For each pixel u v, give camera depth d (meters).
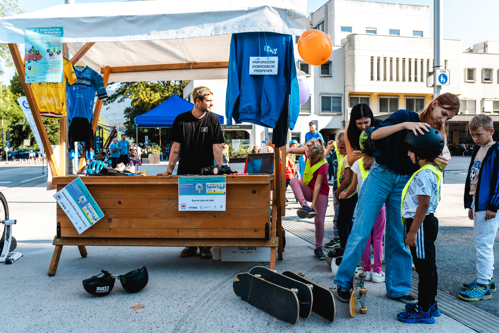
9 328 2.72
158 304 3.16
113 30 3.90
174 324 2.78
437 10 8.68
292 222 7.11
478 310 3.02
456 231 5.96
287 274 3.18
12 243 4.76
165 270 4.13
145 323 2.80
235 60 3.81
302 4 3.71
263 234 3.78
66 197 3.96
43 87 4.49
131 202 3.92
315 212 4.23
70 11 4.30
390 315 2.92
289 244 5.34
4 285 3.65
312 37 4.30
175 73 6.48
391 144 2.94
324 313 2.82
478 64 36.62
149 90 29.20
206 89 4.23
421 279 2.78
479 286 3.33
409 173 2.99
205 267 4.24
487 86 36.94
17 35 4.02
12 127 63.66
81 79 5.57
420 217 2.64
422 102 34.22
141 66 6.47
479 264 3.34
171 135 4.37
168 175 4.09
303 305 2.81
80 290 3.51
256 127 24.89
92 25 3.93
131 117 41.47
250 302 3.11
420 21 38.75
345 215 4.18
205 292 3.43
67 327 2.74
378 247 3.74
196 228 3.85
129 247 5.23
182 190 3.80
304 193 4.58
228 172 3.96
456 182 13.82
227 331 2.67
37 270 4.15
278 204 4.38
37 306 3.12
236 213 3.81
